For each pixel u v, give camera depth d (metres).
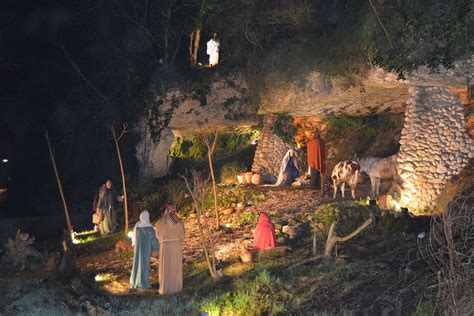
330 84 20.16
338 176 18.70
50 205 28.67
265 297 12.32
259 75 22.30
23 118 30.08
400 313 10.72
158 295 13.60
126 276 15.41
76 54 28.80
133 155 26.05
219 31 24.09
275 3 21.20
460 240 11.15
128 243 18.20
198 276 14.38
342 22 19.19
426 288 11.01
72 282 13.75
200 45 26.11
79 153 28.69
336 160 22.91
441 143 17.33
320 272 13.02
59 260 15.30
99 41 26.86
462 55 15.84
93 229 24.14
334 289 12.12
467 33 15.68
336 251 13.81
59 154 29.39
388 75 17.67
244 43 22.89
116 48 25.91
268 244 15.11
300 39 20.72
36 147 30.05
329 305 11.59
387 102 21.23
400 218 15.16
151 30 25.03
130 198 23.47
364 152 22.38
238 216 19.30
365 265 12.88
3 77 30.30
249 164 25.19
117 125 25.86
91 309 12.45
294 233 16.27
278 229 16.66
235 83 23.06
